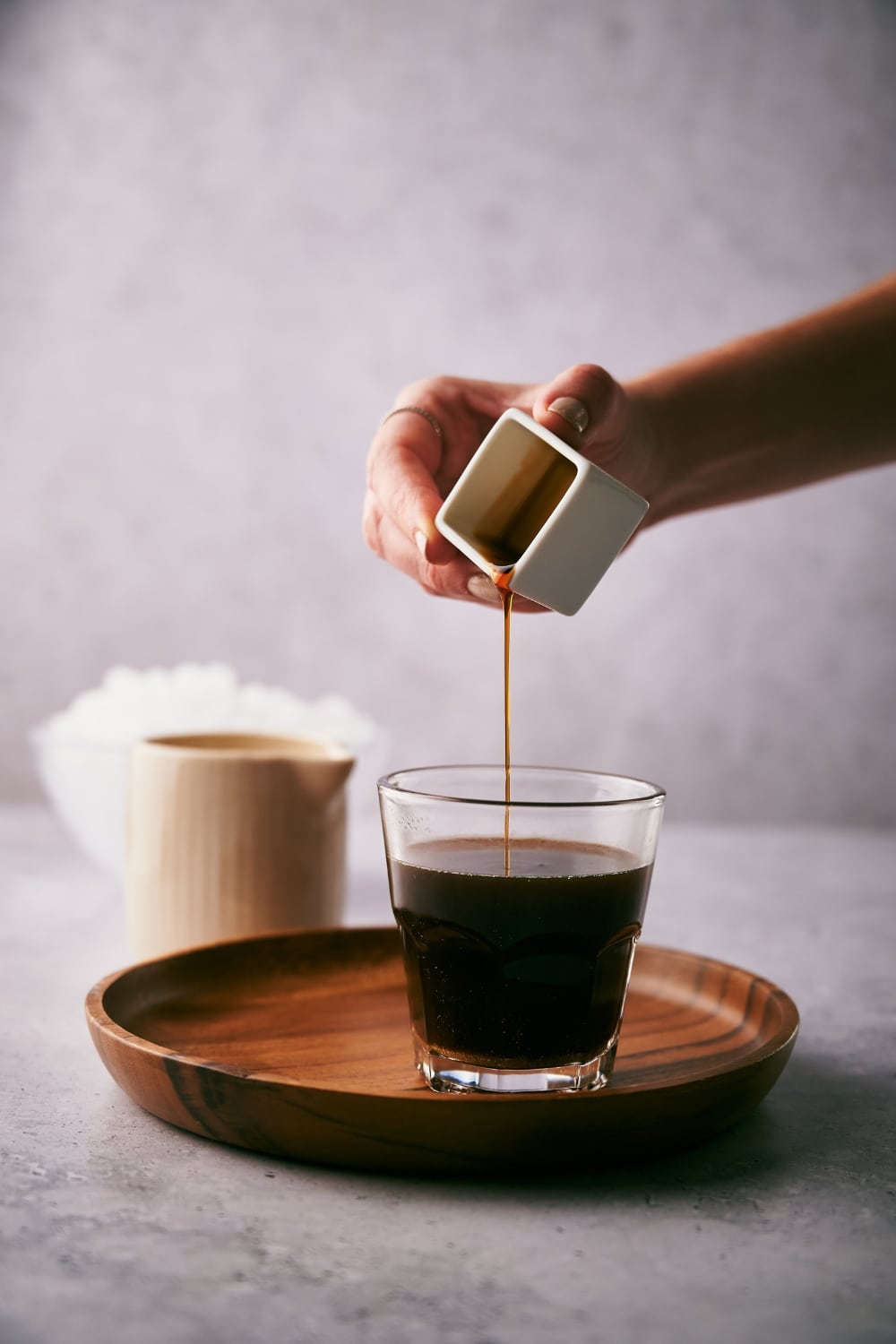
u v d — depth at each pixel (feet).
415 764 4.91
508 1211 1.68
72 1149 1.78
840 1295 1.56
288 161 4.68
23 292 4.71
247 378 4.74
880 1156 1.81
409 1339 1.48
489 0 4.64
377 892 2.93
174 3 4.62
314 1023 2.08
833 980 2.44
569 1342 1.48
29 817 4.02
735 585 4.88
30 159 4.67
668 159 4.68
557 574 1.84
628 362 4.74
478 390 2.33
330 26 4.64
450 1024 1.84
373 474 2.27
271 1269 1.57
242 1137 1.75
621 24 4.65
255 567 4.81
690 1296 1.55
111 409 4.75
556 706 4.91
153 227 4.69
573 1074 1.83
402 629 4.86
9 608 4.81
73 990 2.31
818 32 4.64
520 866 1.82
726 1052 2.00
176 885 2.35
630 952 1.89
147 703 2.81
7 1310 1.51
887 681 4.91
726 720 4.93
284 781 2.35
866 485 4.84
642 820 1.87
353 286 4.71
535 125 4.68
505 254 4.71
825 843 3.84
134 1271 1.57
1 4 4.62
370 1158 1.72
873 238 4.69
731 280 4.71
